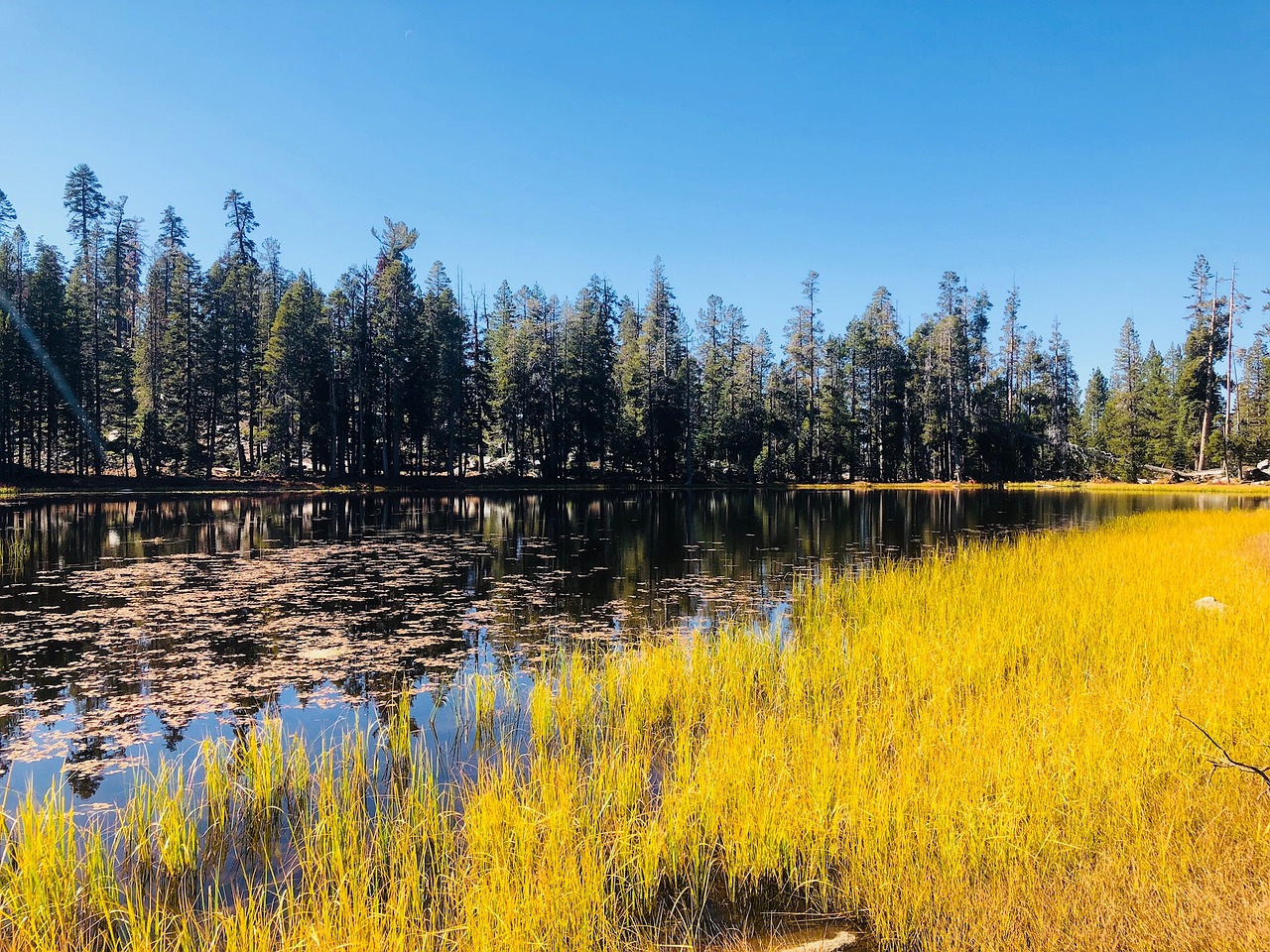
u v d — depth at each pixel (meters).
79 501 38.19
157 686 8.85
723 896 4.38
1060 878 4.12
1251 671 6.97
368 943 3.57
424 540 23.50
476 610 13.30
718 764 5.48
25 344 44.03
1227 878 3.98
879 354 68.38
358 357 53.09
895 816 4.58
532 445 65.81
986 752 5.37
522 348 62.38
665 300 66.19
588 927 3.84
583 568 18.17
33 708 8.09
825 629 10.46
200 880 4.73
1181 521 24.80
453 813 5.21
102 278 59.09
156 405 49.44
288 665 9.74
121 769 6.56
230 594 14.49
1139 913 3.75
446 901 4.19
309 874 4.49
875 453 71.50
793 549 21.94
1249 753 5.20
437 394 55.50
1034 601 11.23
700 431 70.25
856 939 4.00
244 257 63.22
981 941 3.70
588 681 8.31
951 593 12.19
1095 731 5.58
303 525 28.12
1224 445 58.19
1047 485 62.81
